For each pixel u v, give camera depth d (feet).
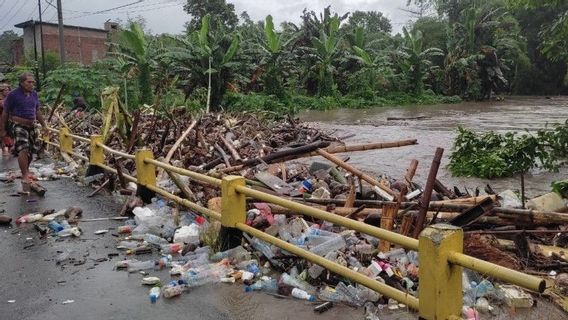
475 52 143.95
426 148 45.27
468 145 33.96
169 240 16.14
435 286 8.75
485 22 142.61
